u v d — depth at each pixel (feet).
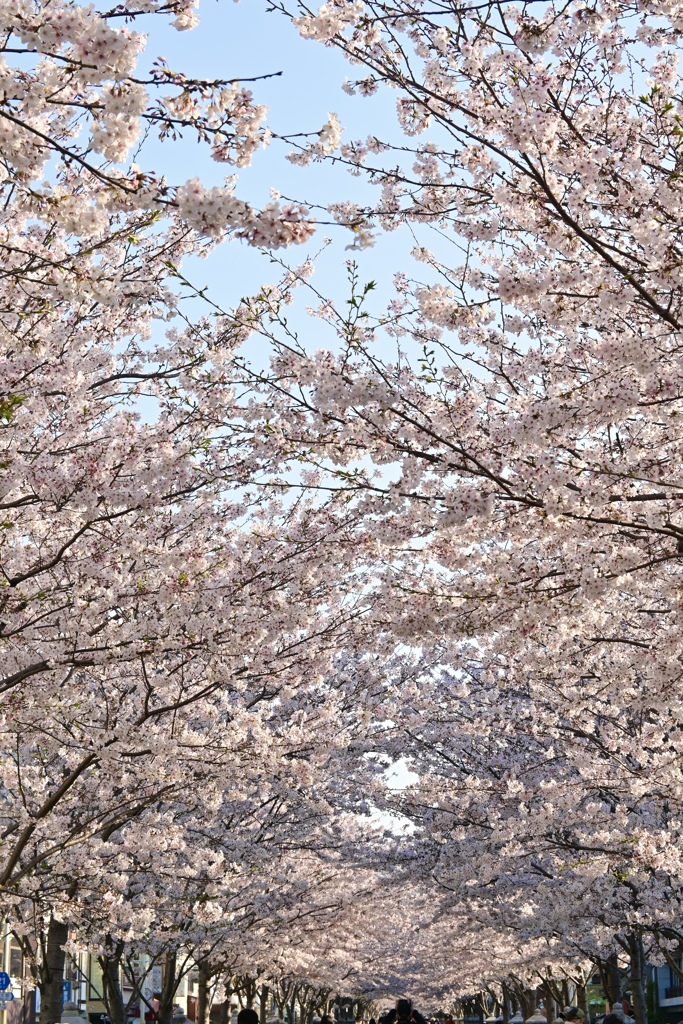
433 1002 240.53
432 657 73.15
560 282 29.63
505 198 30.73
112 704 53.52
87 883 62.18
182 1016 96.27
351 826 106.83
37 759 63.16
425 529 38.45
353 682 72.49
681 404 34.24
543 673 50.60
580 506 34.76
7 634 39.27
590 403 30.89
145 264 38.96
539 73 29.48
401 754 91.56
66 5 24.44
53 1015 64.90
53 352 37.14
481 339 39.83
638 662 41.50
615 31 32.58
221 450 40.06
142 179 21.34
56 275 32.09
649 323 35.94
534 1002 173.58
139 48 21.25
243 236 20.98
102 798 60.34
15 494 41.50
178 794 59.57
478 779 83.30
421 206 34.14
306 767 56.54
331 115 23.54
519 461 32.53
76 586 41.01
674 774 53.57
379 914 136.87
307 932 104.06
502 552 41.75
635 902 79.20
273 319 31.35
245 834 82.64
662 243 28.55
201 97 22.56
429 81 33.76
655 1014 199.31
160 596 40.75
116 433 38.37
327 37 29.60
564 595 39.04
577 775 79.92
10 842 55.52
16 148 22.02
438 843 95.96
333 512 43.11
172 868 67.10
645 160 33.06
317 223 21.03
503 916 97.19
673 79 33.50
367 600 47.42
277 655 48.73
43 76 23.75
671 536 35.94
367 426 33.94
